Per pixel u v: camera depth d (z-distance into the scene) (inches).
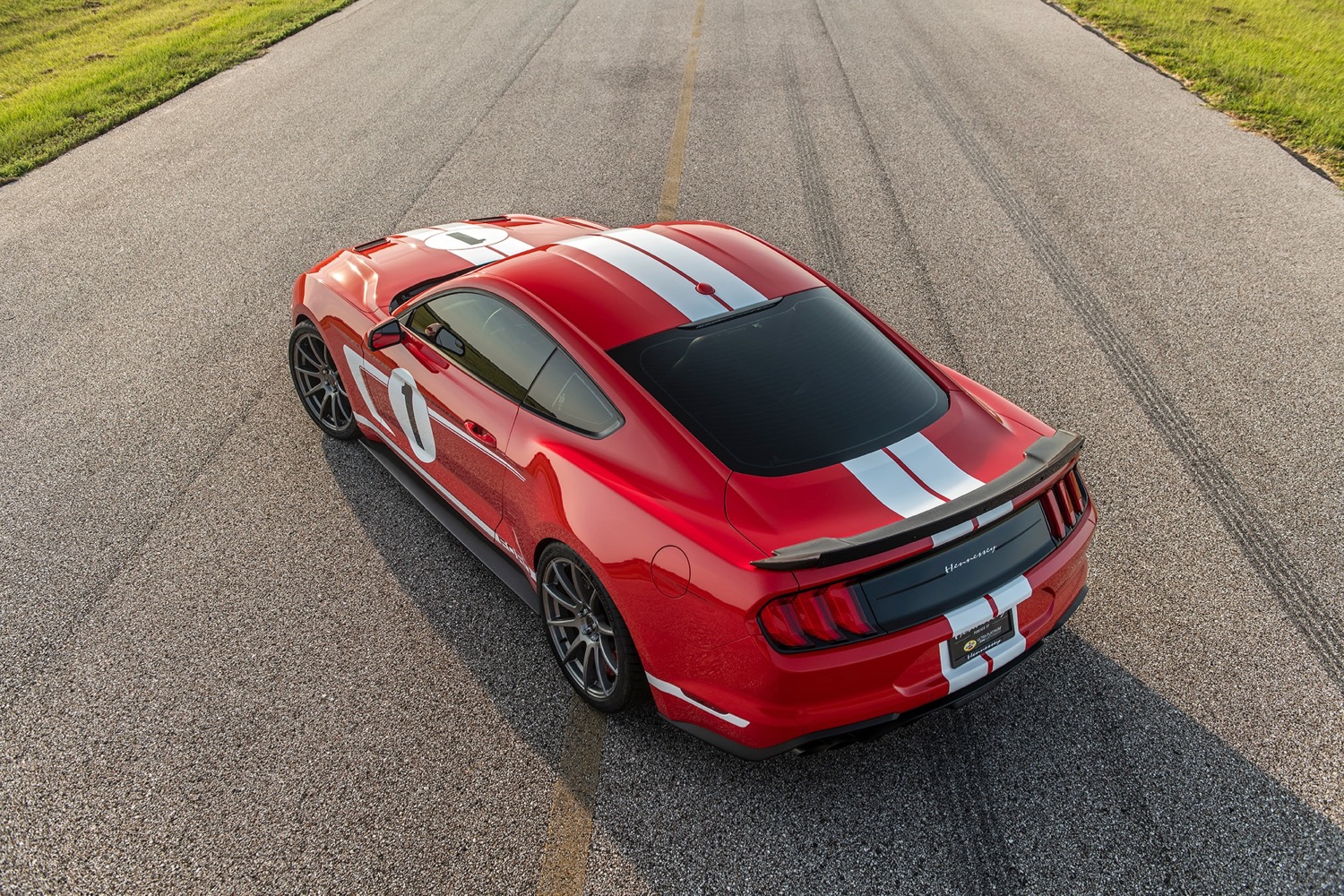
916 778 121.5
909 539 100.2
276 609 153.6
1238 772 121.0
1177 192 326.3
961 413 125.8
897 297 257.4
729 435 116.2
